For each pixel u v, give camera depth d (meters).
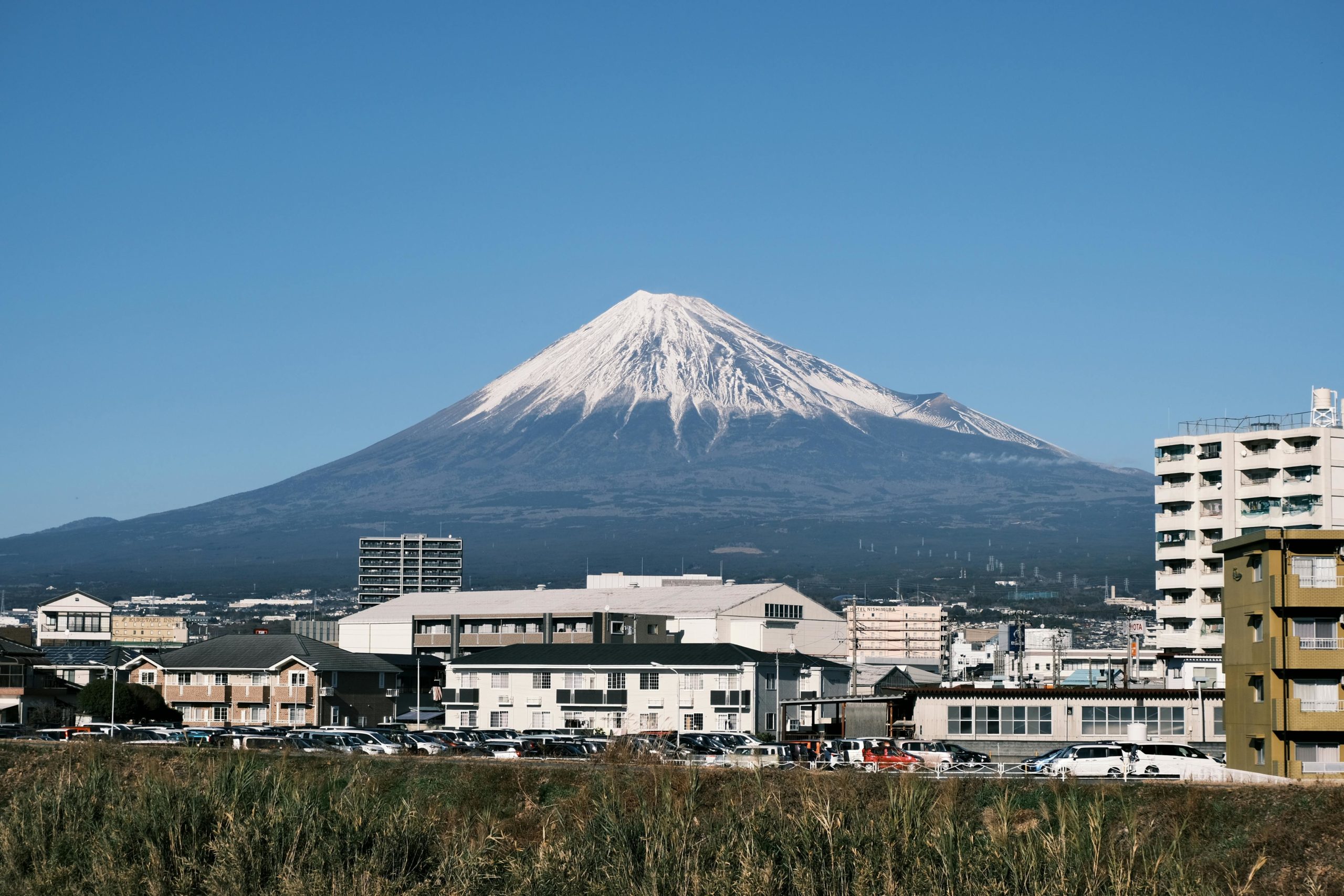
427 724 137.75
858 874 49.00
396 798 72.44
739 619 166.75
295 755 81.38
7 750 80.81
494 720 131.12
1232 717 75.69
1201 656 109.69
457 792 72.19
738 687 124.19
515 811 69.50
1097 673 162.50
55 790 59.50
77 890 53.41
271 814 54.16
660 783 59.91
